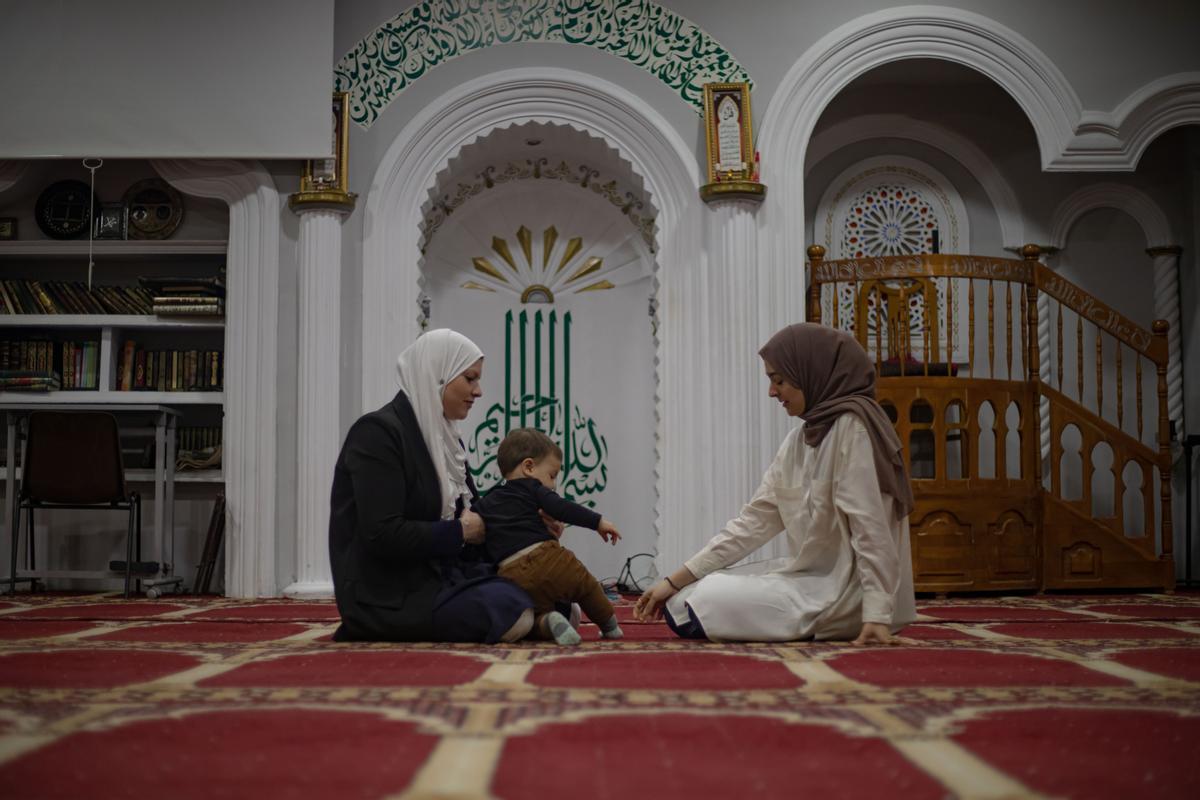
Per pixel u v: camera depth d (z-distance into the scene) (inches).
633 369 260.4
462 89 242.8
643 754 54.1
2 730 60.2
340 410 233.1
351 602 115.9
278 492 231.8
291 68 233.9
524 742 57.1
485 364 263.0
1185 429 273.1
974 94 275.9
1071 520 233.3
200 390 248.4
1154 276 275.9
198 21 235.0
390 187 239.3
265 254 235.0
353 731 60.1
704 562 125.0
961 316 270.1
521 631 114.4
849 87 273.4
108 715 65.3
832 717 65.1
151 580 226.1
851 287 269.7
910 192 276.4
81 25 234.7
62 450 212.2
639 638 123.0
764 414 232.1
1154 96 246.1
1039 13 248.5
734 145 237.0
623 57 244.8
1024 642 118.1
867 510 114.3
